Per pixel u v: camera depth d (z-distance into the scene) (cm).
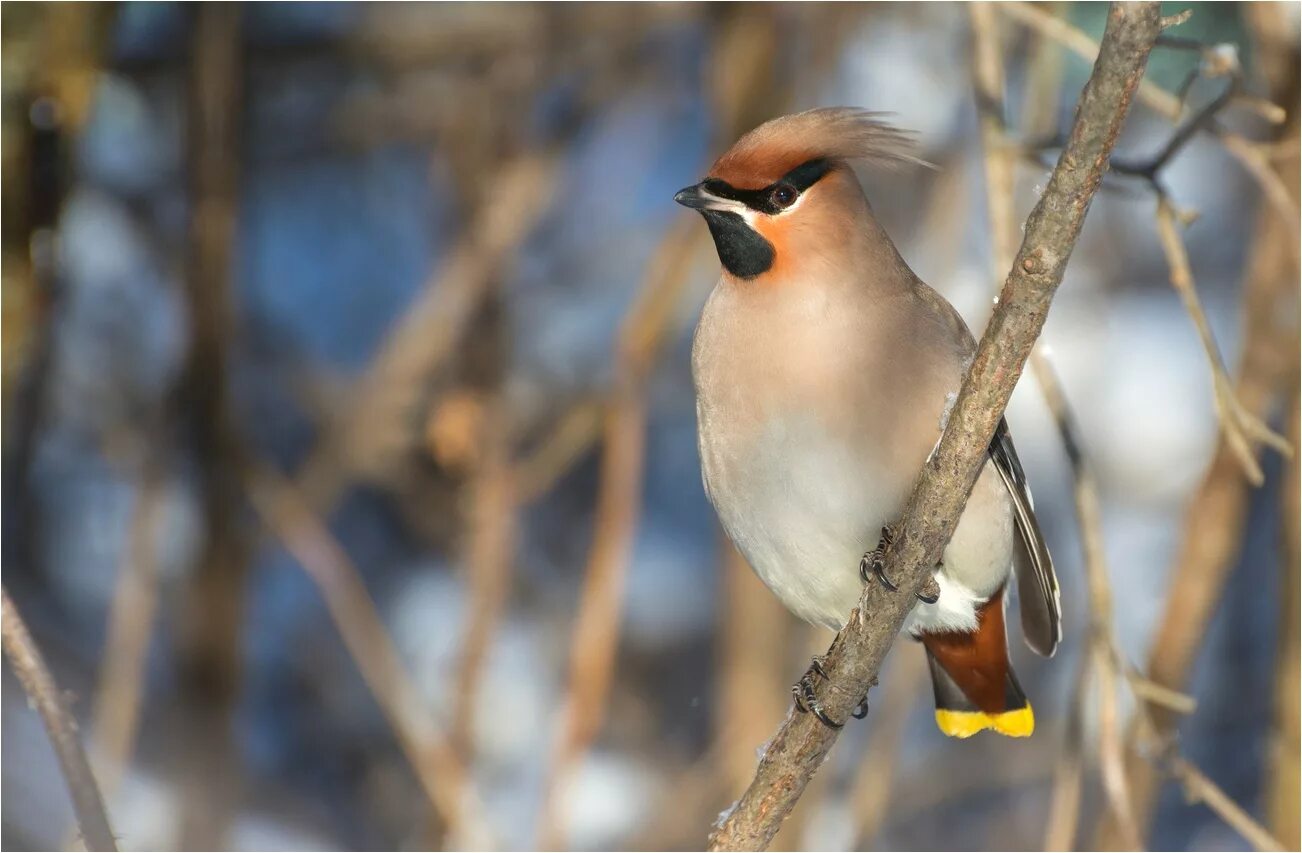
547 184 1232
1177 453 1271
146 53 1207
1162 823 1250
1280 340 995
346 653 1270
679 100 1338
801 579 774
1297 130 980
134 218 1234
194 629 1091
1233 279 1302
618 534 1059
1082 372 1273
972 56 934
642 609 1298
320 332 1334
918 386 735
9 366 1023
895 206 1205
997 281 875
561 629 1267
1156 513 1266
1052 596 796
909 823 1213
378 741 1242
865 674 657
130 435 1202
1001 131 887
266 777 1221
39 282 1030
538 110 1287
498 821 1180
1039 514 1276
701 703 1270
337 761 1238
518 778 1204
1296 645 961
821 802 1117
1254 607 1272
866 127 757
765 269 742
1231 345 1291
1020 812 1212
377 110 1294
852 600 777
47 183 1020
